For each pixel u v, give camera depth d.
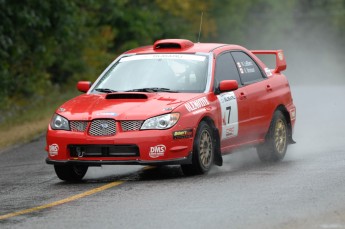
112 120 28.16
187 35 122.50
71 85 100.12
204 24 126.56
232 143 31.03
